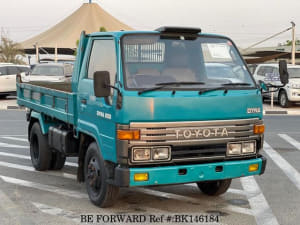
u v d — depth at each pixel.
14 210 6.26
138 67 5.78
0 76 24.30
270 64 22.91
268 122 16.72
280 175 8.52
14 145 11.48
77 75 6.85
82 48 6.82
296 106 22.30
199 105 5.66
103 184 6.06
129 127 5.45
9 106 21.14
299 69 22.14
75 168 8.97
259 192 7.30
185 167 5.62
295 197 7.02
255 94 6.07
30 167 9.02
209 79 6.05
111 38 6.07
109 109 5.70
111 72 5.95
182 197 6.96
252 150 6.11
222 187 6.80
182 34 6.23
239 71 6.29
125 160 5.48
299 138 12.99
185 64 6.06
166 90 5.59
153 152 5.52
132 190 7.33
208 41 6.33
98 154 6.14
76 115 6.77
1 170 8.74
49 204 6.53
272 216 6.05
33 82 9.98
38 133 8.45
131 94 5.46
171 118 5.54
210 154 5.82
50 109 7.77
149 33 6.03
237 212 6.23
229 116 5.86
